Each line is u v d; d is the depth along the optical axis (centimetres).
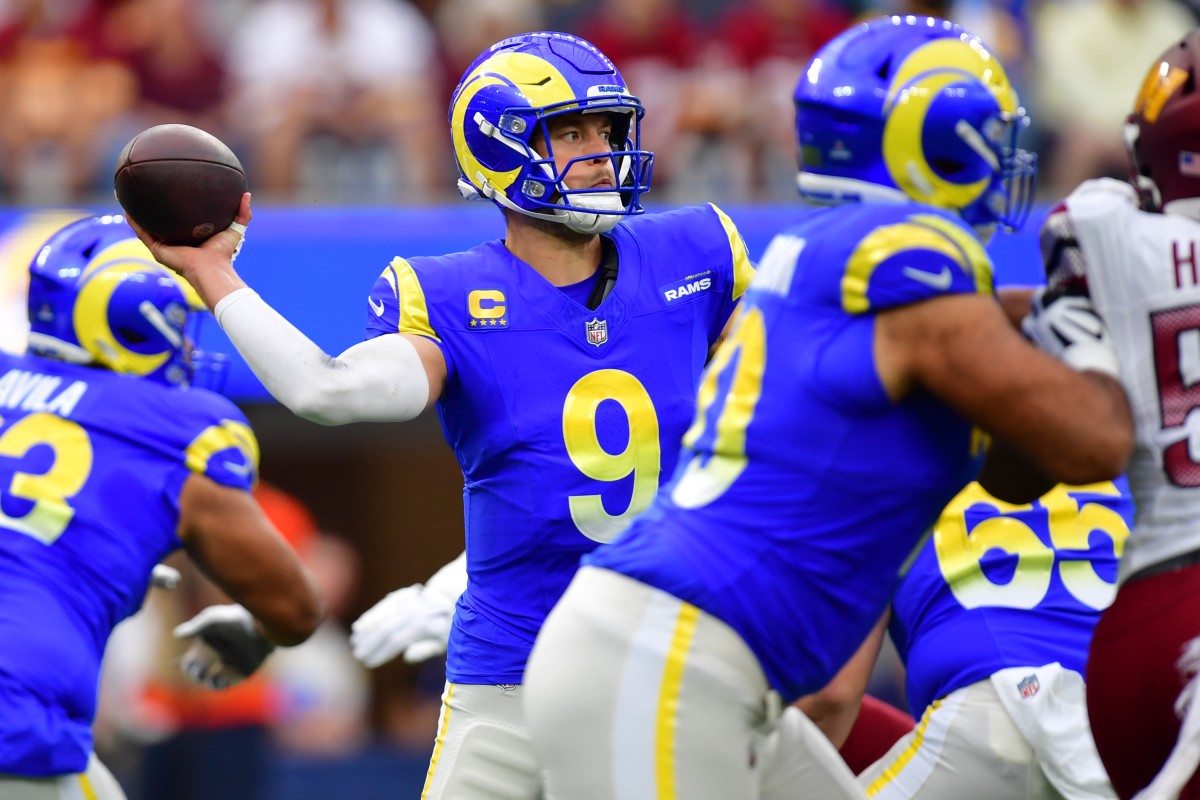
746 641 991
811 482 985
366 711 2964
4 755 1126
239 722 2403
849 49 1035
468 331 1248
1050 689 1271
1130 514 1340
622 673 997
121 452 1202
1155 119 1044
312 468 3122
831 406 980
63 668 1155
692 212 1352
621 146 1315
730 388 1022
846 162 1027
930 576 1328
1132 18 2941
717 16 3070
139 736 2384
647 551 1007
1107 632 1057
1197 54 1042
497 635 1280
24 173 2762
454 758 1301
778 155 2864
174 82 2836
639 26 2888
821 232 1000
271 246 2448
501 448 1252
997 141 1023
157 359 1237
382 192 2783
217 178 1171
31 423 1207
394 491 3150
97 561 1181
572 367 1259
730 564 991
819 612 996
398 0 2922
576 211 1244
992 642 1293
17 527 1175
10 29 2814
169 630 2411
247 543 1216
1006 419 952
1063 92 2919
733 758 996
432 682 3012
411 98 2831
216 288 1162
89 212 2517
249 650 1357
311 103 2784
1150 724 1037
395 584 3158
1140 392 1028
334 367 1156
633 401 1266
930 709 1318
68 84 2794
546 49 1280
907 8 2878
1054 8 2945
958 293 955
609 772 999
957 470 1002
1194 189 1037
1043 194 2894
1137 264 1022
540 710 1019
